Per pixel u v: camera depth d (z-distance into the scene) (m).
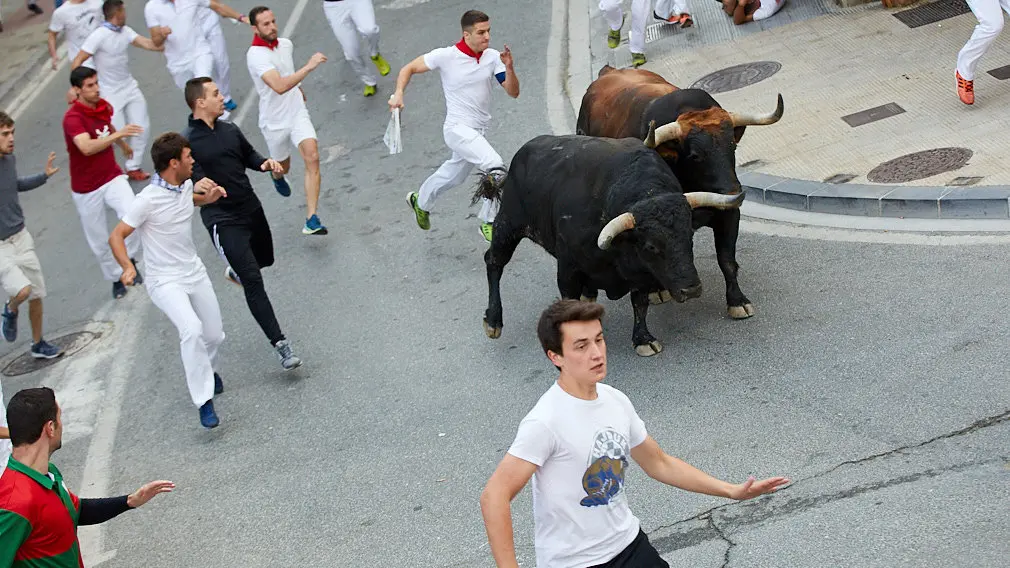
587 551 4.34
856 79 12.25
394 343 9.66
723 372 7.97
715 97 12.70
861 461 6.59
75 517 5.51
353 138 14.37
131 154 14.33
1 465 7.52
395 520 7.20
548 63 15.08
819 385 7.50
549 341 4.26
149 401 9.64
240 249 9.26
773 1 14.31
